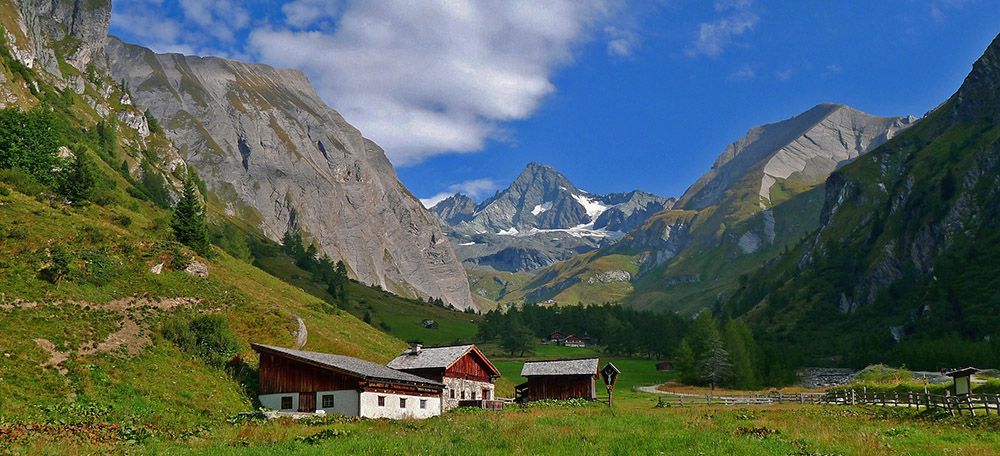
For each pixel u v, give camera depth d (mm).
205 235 109875
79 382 43719
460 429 38031
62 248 62594
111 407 41438
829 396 75625
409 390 60188
